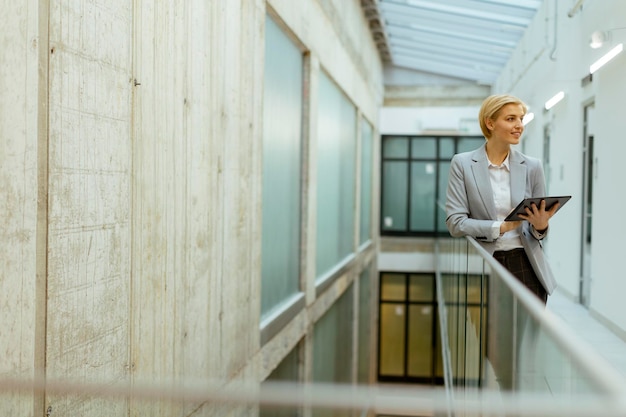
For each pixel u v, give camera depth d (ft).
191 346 14.93
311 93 30.12
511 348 7.88
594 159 25.22
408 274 73.87
